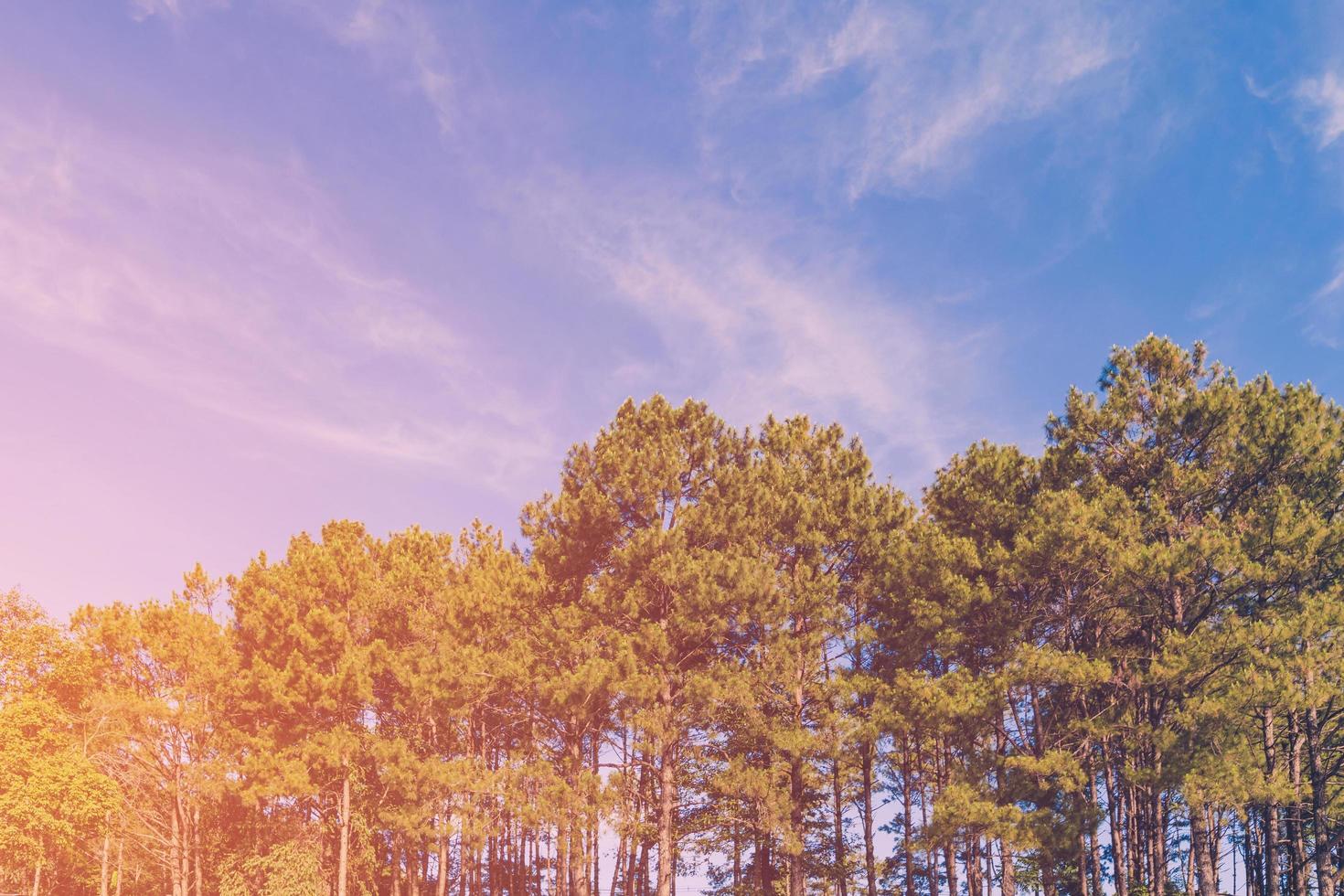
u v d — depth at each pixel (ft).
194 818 116.06
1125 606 79.15
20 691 108.88
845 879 98.43
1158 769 69.41
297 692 103.71
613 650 90.38
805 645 86.48
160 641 112.27
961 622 83.20
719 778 84.28
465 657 96.02
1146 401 83.82
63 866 120.78
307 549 117.08
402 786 94.07
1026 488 88.79
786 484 100.22
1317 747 76.43
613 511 100.07
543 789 86.74
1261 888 93.71
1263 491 77.77
